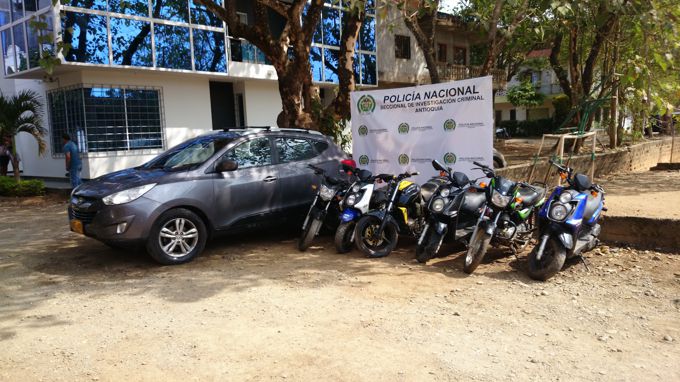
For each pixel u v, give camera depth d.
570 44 18.06
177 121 17.86
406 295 5.55
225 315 5.05
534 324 4.73
